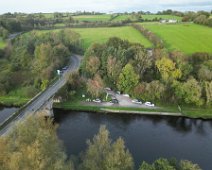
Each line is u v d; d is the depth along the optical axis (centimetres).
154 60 19925
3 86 19850
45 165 7219
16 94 19550
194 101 16488
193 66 19762
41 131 8062
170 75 18075
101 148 8556
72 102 17362
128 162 8294
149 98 17025
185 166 8225
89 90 17638
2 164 7238
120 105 16850
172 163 8488
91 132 14012
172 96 16838
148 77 18888
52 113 16088
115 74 18788
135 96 17362
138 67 18988
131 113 16175
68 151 12212
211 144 12938
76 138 13388
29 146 7269
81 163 8738
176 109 16438
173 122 15238
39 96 16650
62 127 14588
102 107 16662
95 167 8106
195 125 14938
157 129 14400
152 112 16100
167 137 13550
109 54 19875
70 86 18388
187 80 17625
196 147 12669
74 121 15288
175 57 19750
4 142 7650
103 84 18300
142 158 11812
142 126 14712
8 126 12631
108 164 8031
